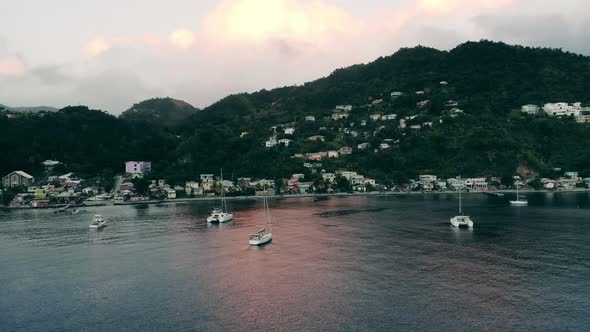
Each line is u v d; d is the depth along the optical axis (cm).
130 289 8669
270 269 9838
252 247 12131
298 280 8988
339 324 6831
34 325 7075
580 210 19325
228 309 7531
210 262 10550
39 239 13912
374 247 11812
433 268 9612
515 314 7044
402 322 6844
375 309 7362
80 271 10006
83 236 14350
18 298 8294
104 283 9075
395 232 14050
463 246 11750
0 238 14150
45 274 9812
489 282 8594
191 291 8475
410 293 8069
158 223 17038
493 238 12769
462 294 7956
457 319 6900
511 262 9988
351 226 15475
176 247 12325
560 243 11944
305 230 14750
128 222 17475
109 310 7612
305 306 7575
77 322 7144
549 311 7131
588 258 10269
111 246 12656
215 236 13938
